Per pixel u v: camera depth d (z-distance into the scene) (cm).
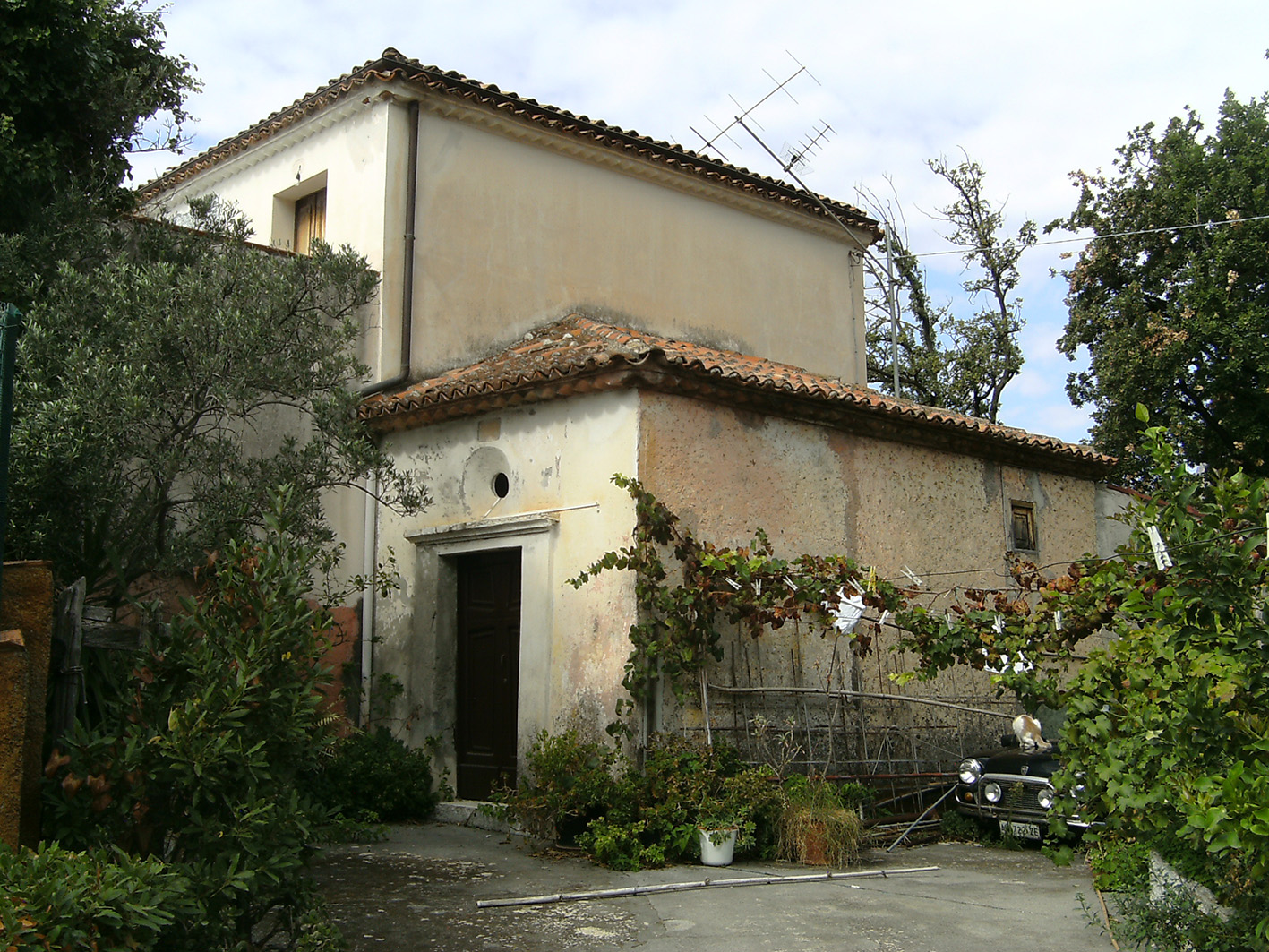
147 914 434
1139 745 544
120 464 814
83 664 616
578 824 929
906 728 1144
